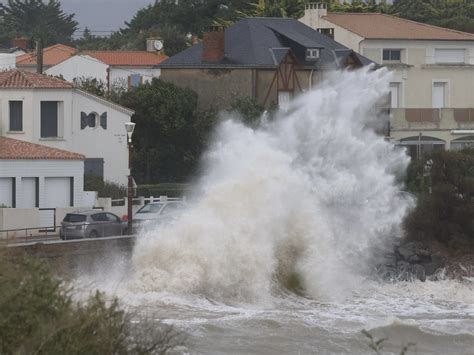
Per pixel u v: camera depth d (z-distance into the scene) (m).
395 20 186.62
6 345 39.34
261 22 173.25
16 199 121.06
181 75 167.00
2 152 120.69
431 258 106.88
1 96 139.62
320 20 185.12
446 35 182.25
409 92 178.25
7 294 39.88
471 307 85.81
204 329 66.31
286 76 165.38
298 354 61.62
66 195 125.25
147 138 157.00
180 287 77.56
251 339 64.44
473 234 111.81
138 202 131.00
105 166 148.62
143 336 44.72
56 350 39.53
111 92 169.25
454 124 171.75
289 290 83.88
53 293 40.91
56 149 126.25
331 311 78.25
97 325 41.09
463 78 182.00
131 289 76.88
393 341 67.94
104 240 86.94
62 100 142.75
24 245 80.69
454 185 114.19
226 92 164.50
